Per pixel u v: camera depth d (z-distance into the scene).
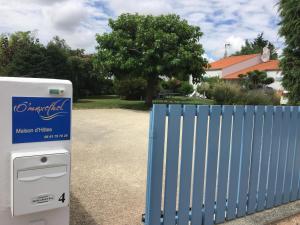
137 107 17.84
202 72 18.78
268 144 3.84
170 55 16.83
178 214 3.21
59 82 2.32
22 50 19.36
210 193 3.39
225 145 3.43
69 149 2.41
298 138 4.20
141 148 7.20
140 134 9.11
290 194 4.22
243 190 3.66
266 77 29.73
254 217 3.70
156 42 16.64
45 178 2.26
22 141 2.22
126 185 4.61
